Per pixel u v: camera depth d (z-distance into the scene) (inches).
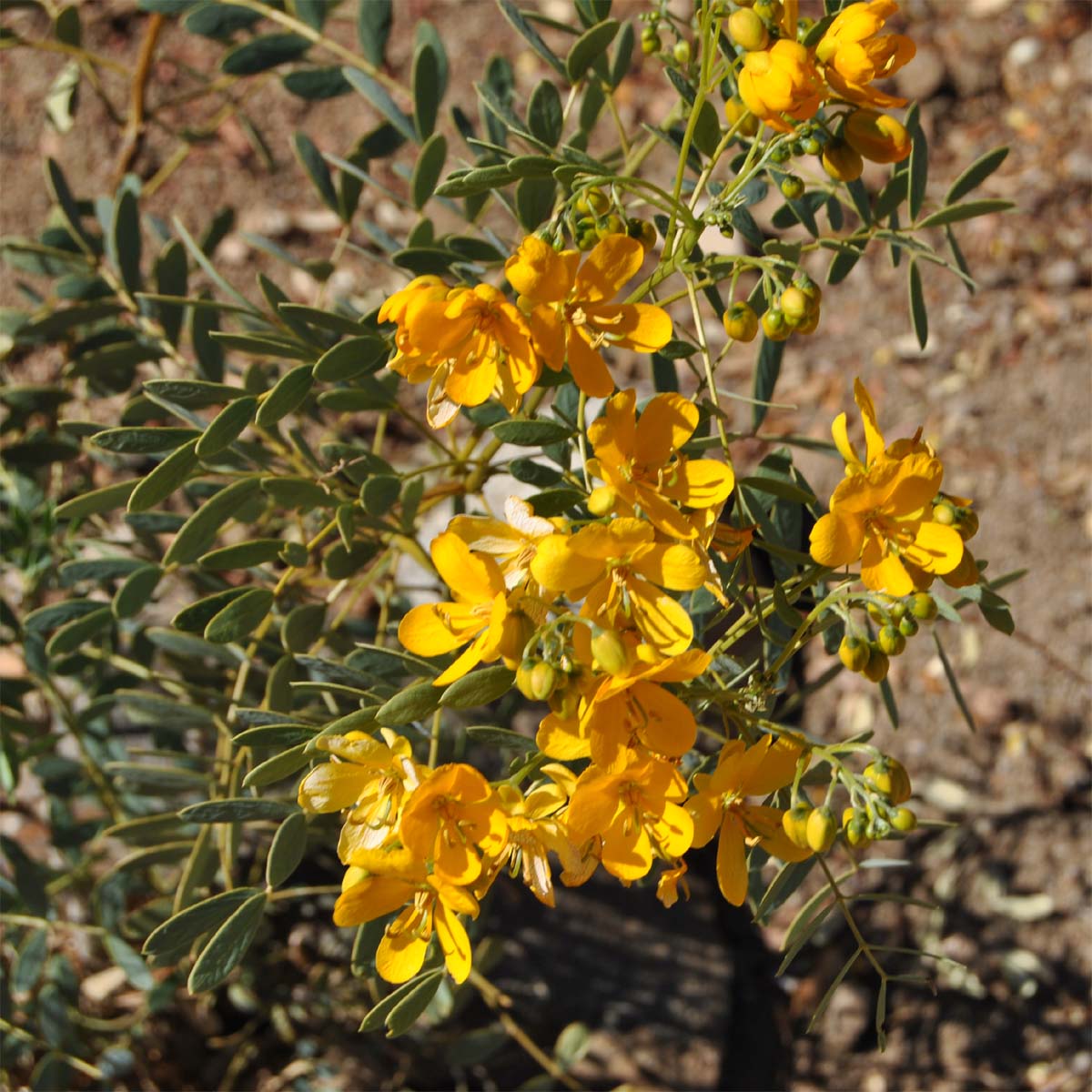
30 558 22.6
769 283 15.1
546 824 14.2
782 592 15.2
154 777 19.0
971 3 36.2
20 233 30.8
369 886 14.3
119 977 24.2
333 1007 24.4
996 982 26.9
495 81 20.6
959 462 31.1
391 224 32.0
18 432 23.8
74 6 23.3
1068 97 35.0
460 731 20.3
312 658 17.1
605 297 14.7
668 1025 25.6
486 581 14.0
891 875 27.5
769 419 31.3
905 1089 26.2
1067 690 29.2
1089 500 30.7
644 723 13.9
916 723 28.8
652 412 14.6
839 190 18.6
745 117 15.9
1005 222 33.6
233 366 26.1
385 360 17.2
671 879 14.5
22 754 21.3
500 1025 25.2
